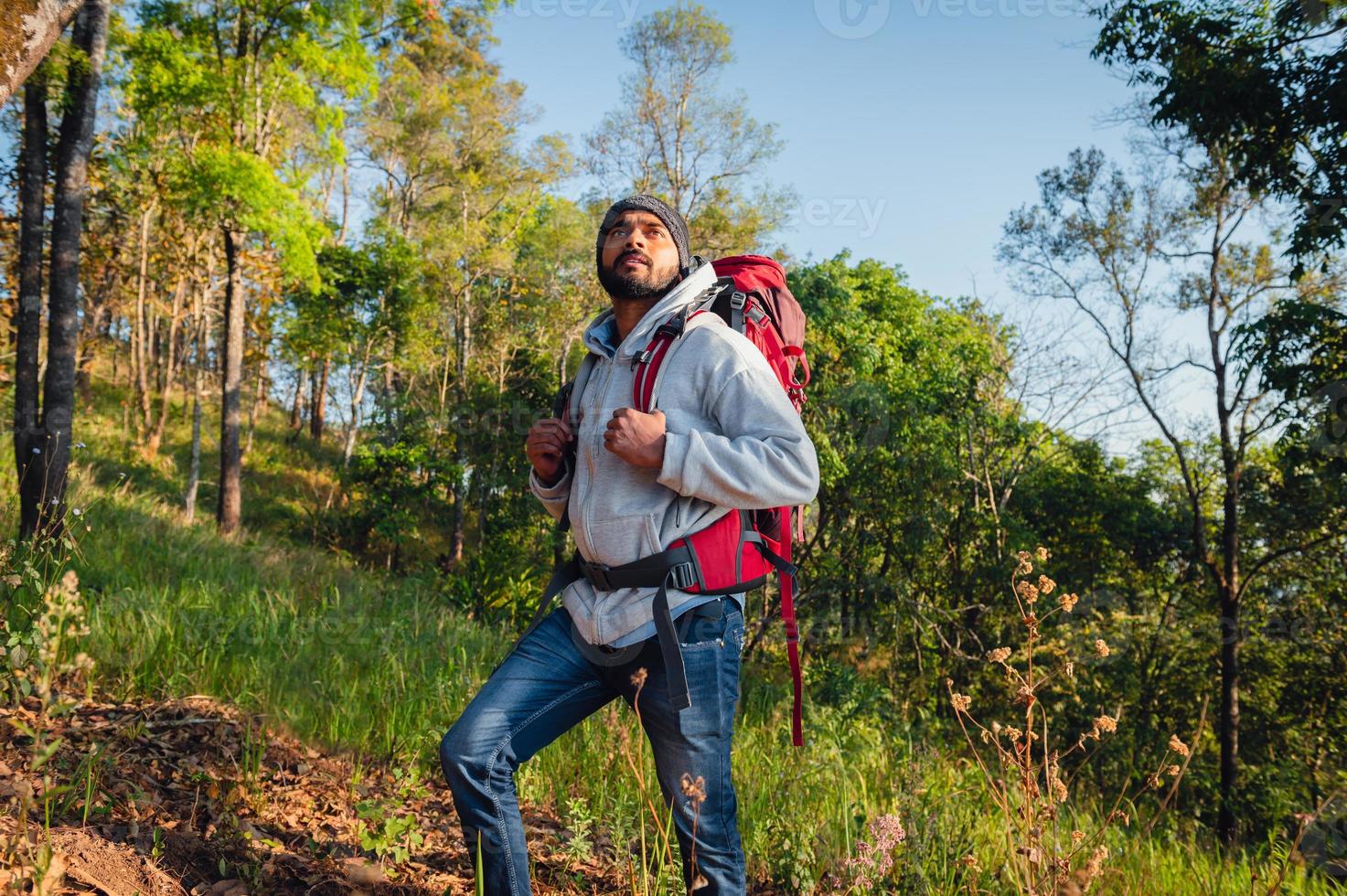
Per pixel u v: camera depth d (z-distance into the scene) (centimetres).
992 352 2273
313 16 1656
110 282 2614
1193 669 1819
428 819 306
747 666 1409
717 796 188
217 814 256
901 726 885
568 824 324
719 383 189
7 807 219
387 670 485
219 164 1596
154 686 389
